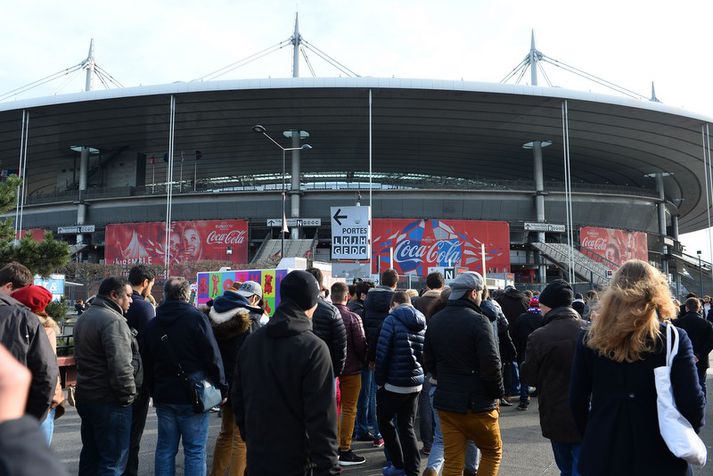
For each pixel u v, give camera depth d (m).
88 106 48.59
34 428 1.02
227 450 5.52
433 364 4.84
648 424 2.84
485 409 4.54
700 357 8.60
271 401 3.22
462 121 53.41
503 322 8.70
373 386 7.45
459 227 54.06
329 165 72.56
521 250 61.62
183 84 46.09
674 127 53.22
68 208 61.22
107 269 30.67
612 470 2.85
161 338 4.78
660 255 68.50
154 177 75.44
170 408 4.76
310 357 3.25
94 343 4.73
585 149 61.25
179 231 55.44
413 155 66.62
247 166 72.38
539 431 7.91
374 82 45.69
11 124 52.69
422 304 7.50
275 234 60.66
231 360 5.41
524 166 70.56
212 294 13.37
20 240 10.85
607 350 2.96
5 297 3.94
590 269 52.53
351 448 7.14
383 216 57.59
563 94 47.09
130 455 5.59
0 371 1.01
